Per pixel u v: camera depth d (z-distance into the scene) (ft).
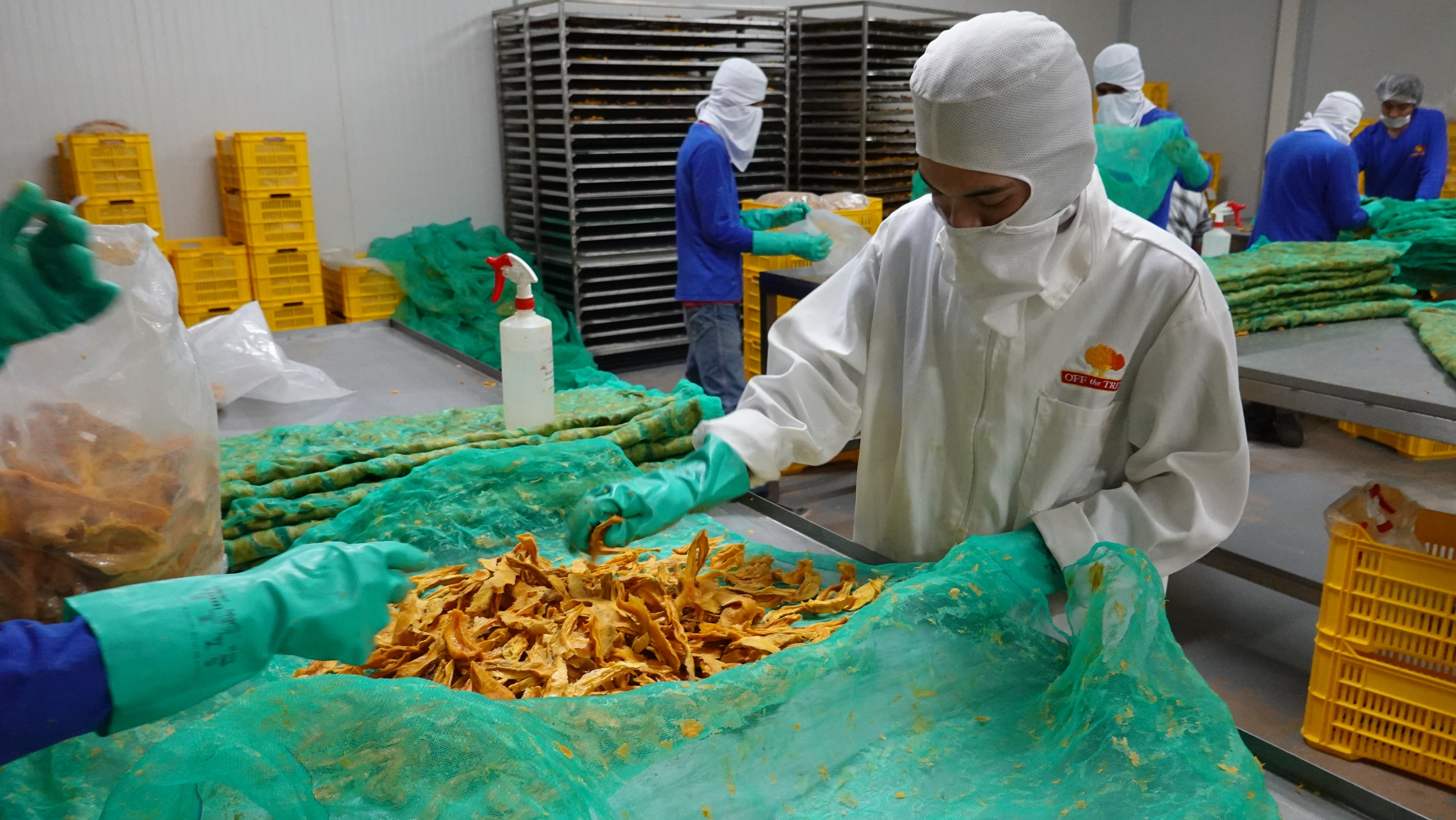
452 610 3.38
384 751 2.21
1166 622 2.98
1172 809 2.39
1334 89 21.29
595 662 3.20
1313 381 7.02
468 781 2.14
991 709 2.93
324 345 7.96
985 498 4.16
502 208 17.70
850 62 16.67
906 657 2.98
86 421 3.02
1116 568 3.05
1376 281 9.39
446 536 4.11
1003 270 3.54
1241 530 10.65
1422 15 19.65
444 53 16.40
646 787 2.38
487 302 14.71
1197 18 23.39
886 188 17.28
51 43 13.32
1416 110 13.98
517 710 2.38
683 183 11.02
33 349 2.96
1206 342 3.62
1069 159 3.32
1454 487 11.94
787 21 16.60
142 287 3.20
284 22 14.90
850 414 4.25
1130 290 3.74
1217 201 23.88
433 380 6.82
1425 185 13.60
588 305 16.12
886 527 4.56
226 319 6.41
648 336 17.01
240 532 4.03
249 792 2.05
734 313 11.66
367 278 14.62
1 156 13.30
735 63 11.06
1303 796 3.43
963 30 3.32
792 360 4.20
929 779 2.63
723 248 11.04
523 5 15.56
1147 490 3.84
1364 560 6.73
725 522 4.75
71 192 13.21
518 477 4.28
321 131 15.62
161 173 14.46
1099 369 3.83
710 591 3.71
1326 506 11.06
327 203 15.96
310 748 2.23
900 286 4.25
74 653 1.89
